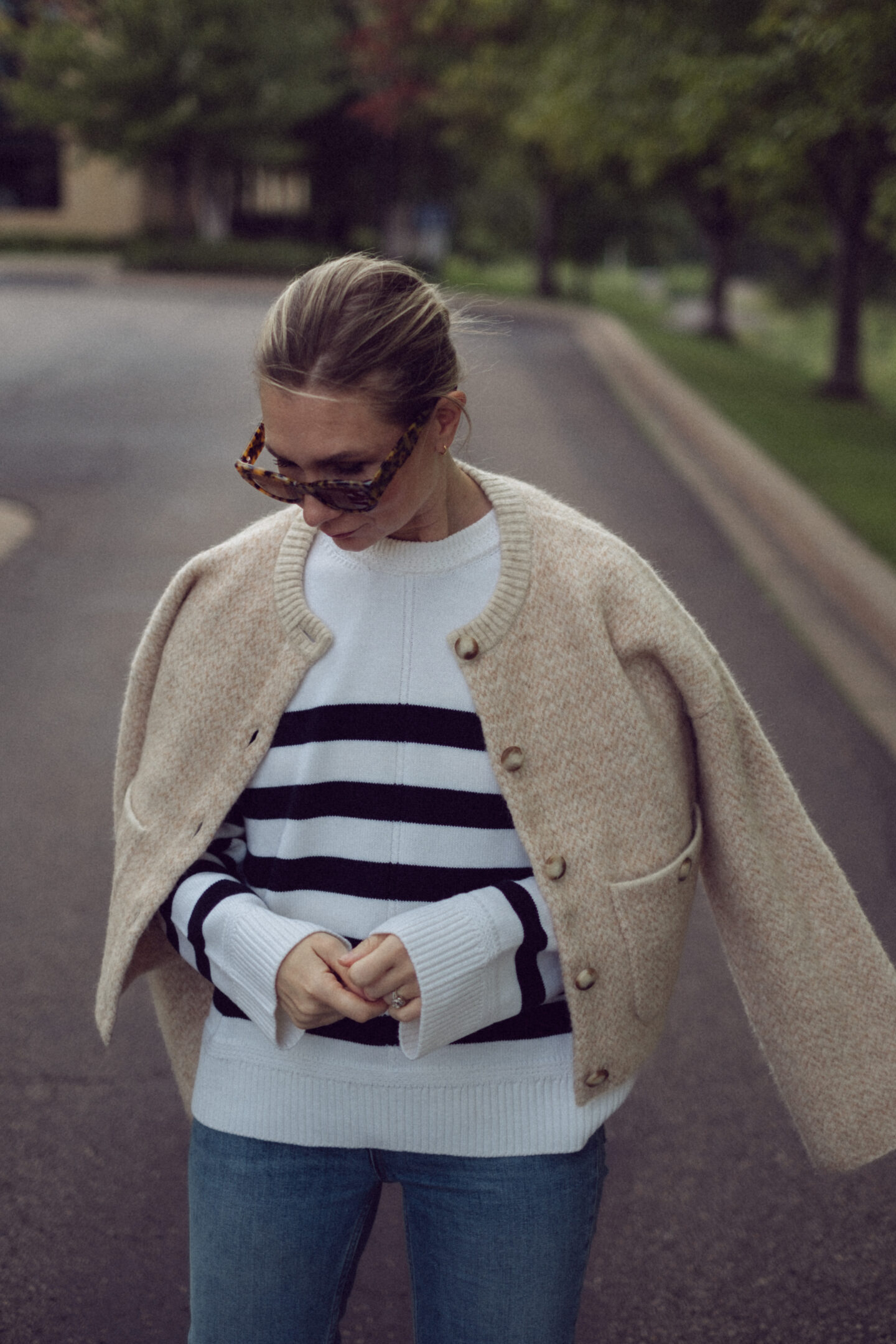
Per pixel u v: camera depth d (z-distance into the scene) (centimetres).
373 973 126
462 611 134
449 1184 141
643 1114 281
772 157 1198
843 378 1631
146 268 2820
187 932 139
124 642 569
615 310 2809
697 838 146
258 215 3797
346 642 136
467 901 132
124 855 147
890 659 580
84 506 805
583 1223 143
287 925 133
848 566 685
